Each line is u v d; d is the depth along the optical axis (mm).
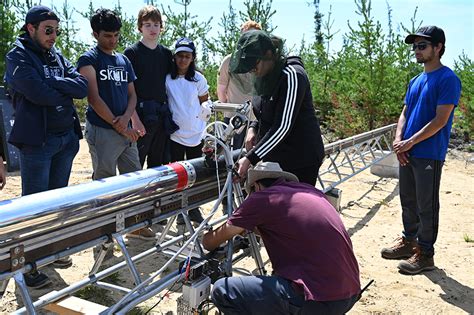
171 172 2789
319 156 3248
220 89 5215
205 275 2678
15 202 2047
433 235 4125
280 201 2518
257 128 3549
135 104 4262
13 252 2084
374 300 3648
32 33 3357
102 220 2475
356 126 10320
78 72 3859
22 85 3242
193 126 4914
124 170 4348
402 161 4176
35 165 3467
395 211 5918
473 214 5824
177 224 4891
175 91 4844
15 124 3402
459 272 4203
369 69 10117
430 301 3670
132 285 3652
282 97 2920
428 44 3961
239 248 3178
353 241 4863
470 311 3551
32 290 3471
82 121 11500
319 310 2365
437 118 3896
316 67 12141
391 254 4418
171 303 3414
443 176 7828
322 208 2531
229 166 3000
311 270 2404
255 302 2434
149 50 4641
